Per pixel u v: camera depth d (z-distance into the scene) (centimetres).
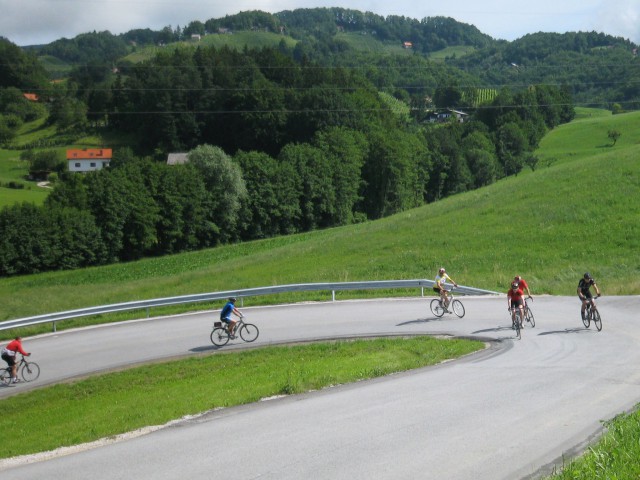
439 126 14375
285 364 2167
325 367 2012
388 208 10894
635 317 2569
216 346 2544
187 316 3209
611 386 1467
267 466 1049
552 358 1891
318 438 1191
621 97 18700
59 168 13825
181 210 8550
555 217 4912
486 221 5169
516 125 13412
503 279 3644
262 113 11444
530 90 16062
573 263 3938
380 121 12319
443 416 1286
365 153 10675
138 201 8175
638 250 4038
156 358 2425
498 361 1908
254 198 9344
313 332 2662
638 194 5075
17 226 7206
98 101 15862
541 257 4119
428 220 5591
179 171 8650
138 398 1908
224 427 1364
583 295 2386
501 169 12938
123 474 1082
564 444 1059
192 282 4544
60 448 1421
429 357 2067
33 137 15912
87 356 2525
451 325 2636
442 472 968
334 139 10350
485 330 2500
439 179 12012
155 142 13200
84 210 7906
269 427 1316
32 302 4319
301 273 4288
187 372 2211
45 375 2309
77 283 6200
